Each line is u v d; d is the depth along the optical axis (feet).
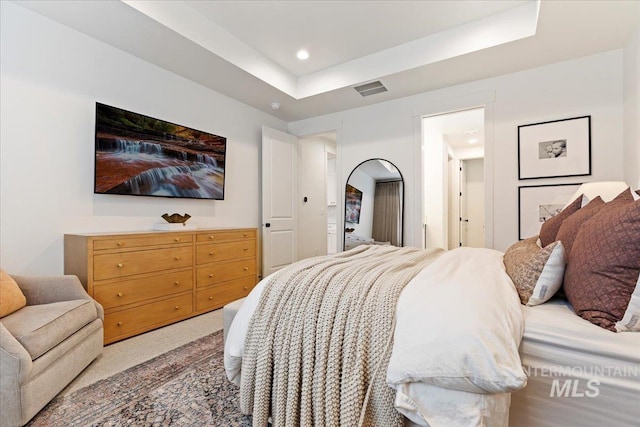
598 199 4.75
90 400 5.15
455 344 2.81
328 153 19.04
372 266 4.98
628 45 8.14
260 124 14.10
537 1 7.55
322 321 3.74
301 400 3.61
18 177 7.09
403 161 12.53
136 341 7.64
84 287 7.13
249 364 4.01
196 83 11.13
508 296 3.57
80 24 7.75
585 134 9.09
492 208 10.47
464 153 20.95
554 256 3.73
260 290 4.48
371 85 11.32
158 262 8.55
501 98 10.43
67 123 7.86
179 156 10.33
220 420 4.62
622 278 3.07
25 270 7.18
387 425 3.09
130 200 9.21
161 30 8.01
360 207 13.53
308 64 11.57
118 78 8.87
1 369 4.37
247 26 9.23
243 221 13.19
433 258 6.59
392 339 3.31
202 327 8.64
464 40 9.03
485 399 2.68
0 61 6.84
